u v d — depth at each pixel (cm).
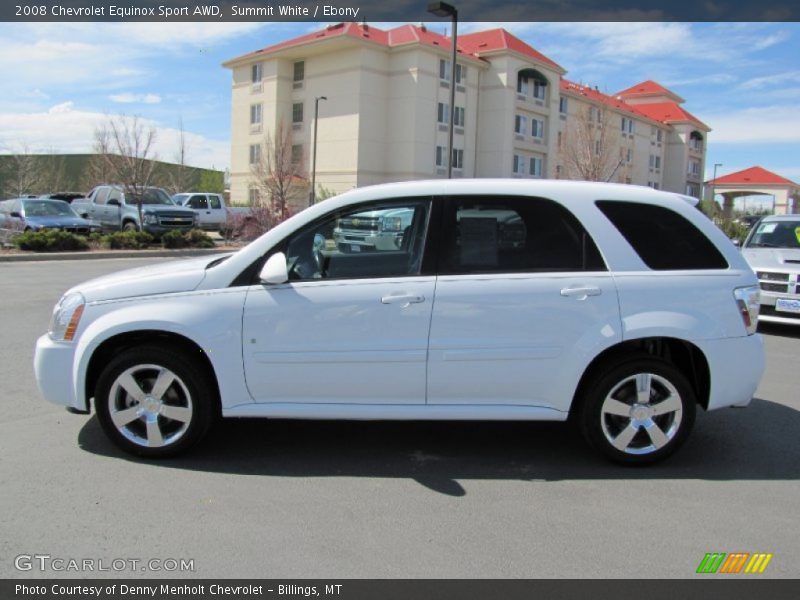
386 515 382
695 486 429
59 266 1734
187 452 469
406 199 450
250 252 449
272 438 508
